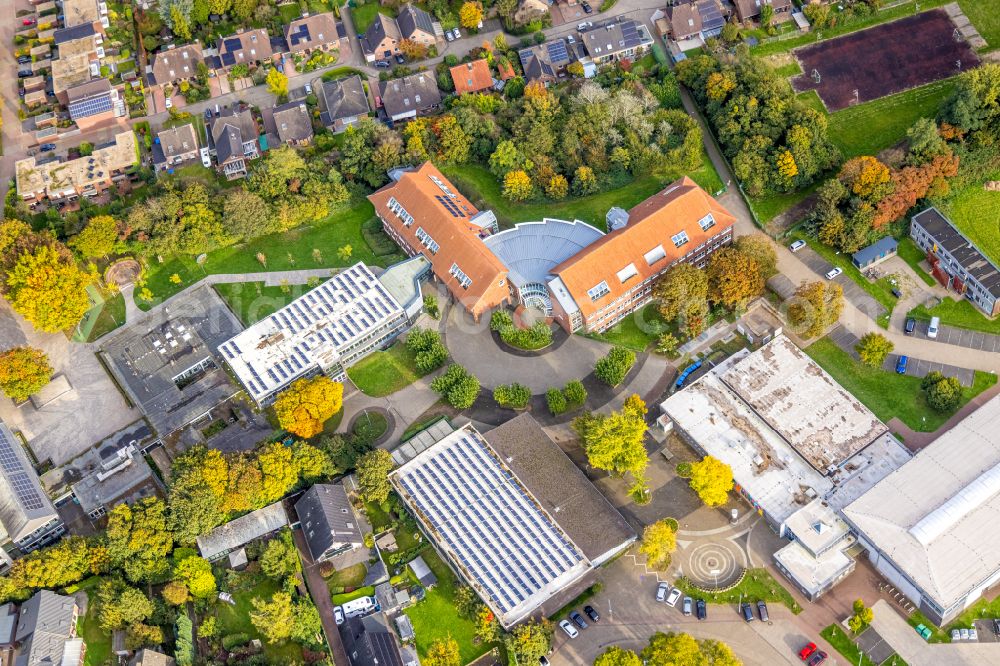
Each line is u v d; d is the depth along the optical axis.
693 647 199.75
